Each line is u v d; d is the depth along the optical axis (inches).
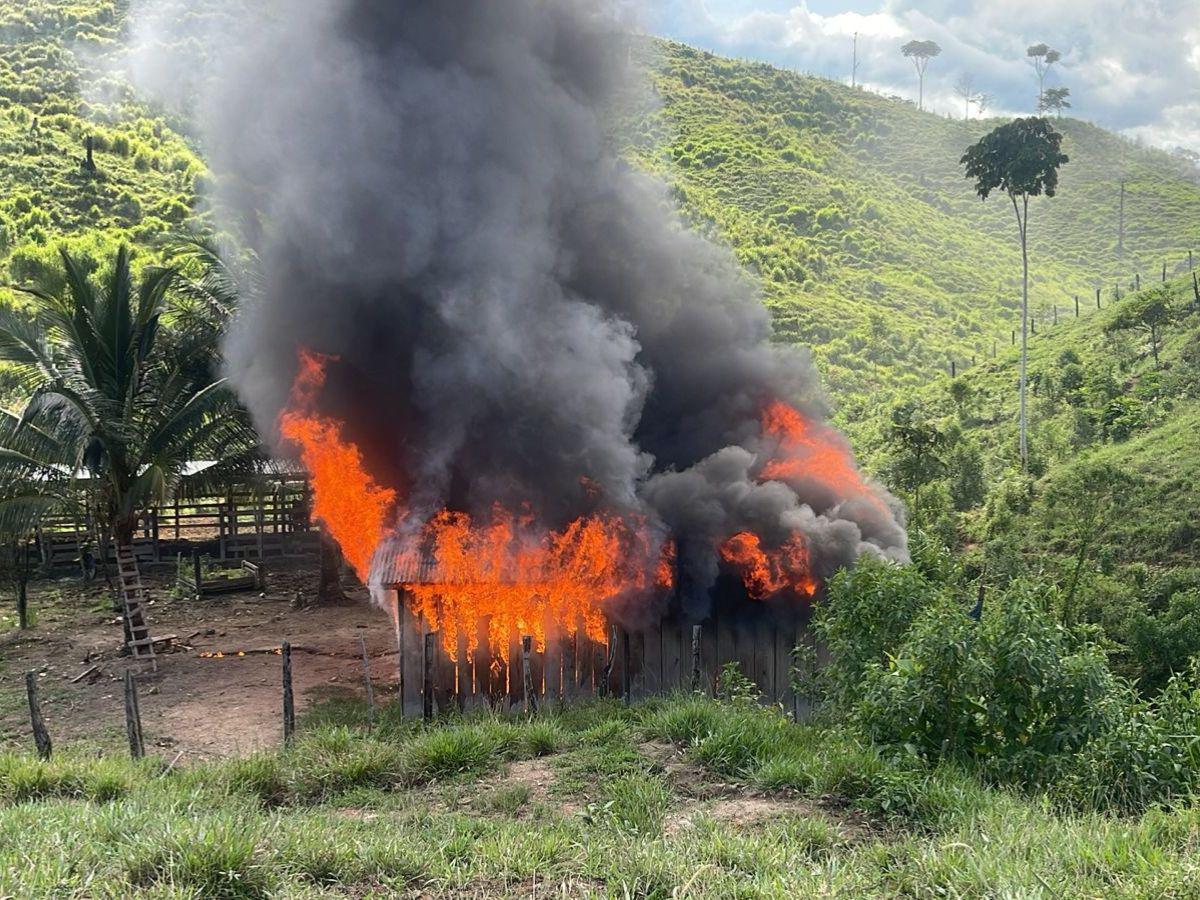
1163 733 320.8
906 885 233.1
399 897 240.5
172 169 3129.9
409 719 563.2
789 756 359.6
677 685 607.8
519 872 254.2
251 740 564.1
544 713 520.7
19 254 2261.3
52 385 726.5
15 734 584.4
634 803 317.1
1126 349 1999.3
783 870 244.1
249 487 922.1
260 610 944.9
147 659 757.9
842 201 4345.5
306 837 271.7
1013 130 1849.2
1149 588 1026.1
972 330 3341.5
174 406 813.2
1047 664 333.7
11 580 999.6
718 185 4387.3
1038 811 287.9
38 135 3048.7
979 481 1451.8
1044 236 4665.4
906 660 350.3
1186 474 1341.0
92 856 250.4
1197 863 213.0
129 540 791.7
